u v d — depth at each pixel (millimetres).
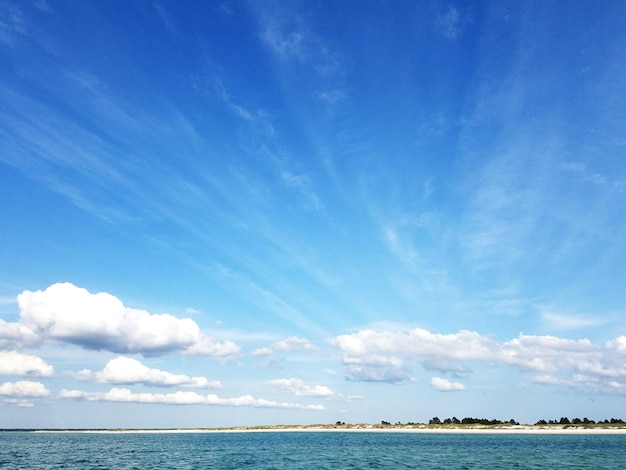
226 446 128750
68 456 96250
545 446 119438
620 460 81438
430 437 179250
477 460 82312
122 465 77062
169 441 165500
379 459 85188
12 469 71438
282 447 122062
